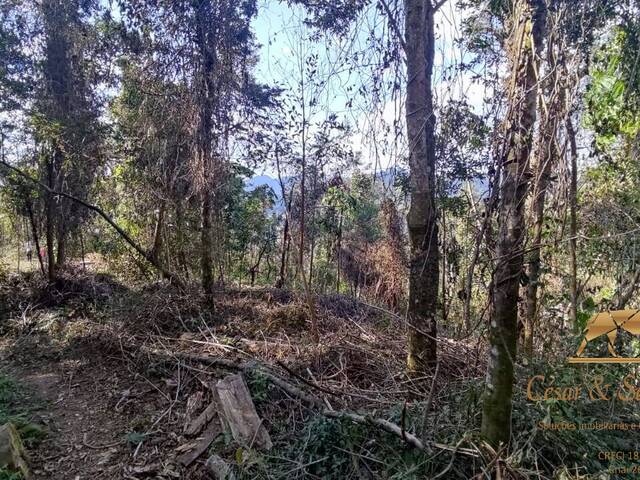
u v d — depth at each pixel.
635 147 4.13
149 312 6.11
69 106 8.01
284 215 9.74
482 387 3.24
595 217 4.44
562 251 4.44
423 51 3.88
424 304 4.06
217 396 3.81
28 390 4.63
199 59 6.31
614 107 3.29
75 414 4.17
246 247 11.85
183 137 6.84
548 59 2.27
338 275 10.84
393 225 9.61
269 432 3.60
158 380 4.66
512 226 2.31
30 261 10.02
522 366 3.34
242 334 5.87
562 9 2.28
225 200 9.34
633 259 4.06
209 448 3.48
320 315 6.43
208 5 6.13
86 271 9.21
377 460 2.86
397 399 3.80
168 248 9.12
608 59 3.13
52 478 3.23
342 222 10.94
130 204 9.52
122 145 8.47
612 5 2.83
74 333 6.07
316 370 4.46
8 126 7.46
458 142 4.03
